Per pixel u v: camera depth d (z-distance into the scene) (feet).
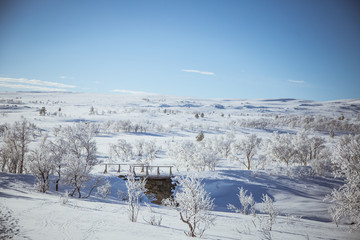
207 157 147.95
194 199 35.37
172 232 34.40
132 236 29.25
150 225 37.86
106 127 416.46
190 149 154.92
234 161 197.36
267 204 55.21
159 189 100.99
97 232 29.71
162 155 224.53
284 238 40.93
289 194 110.22
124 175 106.83
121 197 88.53
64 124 439.63
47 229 29.37
